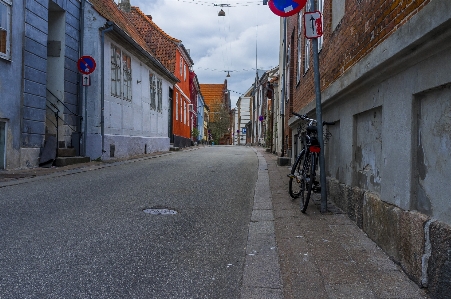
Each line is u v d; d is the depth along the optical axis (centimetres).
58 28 1205
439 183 277
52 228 444
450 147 263
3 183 737
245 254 377
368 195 424
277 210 566
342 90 507
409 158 319
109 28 1326
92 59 1220
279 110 2036
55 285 295
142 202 609
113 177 895
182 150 2564
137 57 1745
